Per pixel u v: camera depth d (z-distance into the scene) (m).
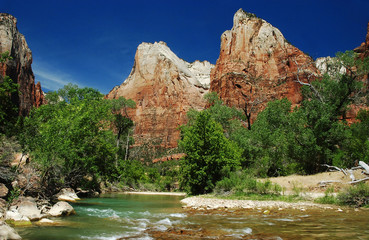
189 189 27.75
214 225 9.84
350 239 7.04
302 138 30.42
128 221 11.16
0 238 6.48
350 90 34.16
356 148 26.27
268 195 20.02
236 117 60.72
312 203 16.50
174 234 8.23
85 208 16.62
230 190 22.75
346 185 19.61
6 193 13.21
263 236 7.68
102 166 23.12
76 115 20.00
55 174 18.53
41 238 7.63
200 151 25.98
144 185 59.53
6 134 19.73
